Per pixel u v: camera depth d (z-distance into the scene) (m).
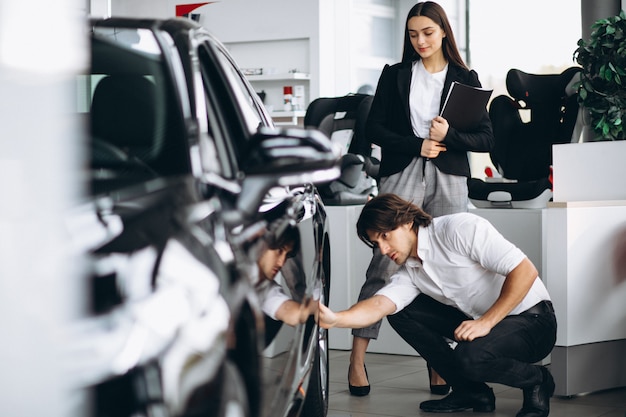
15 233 1.35
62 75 1.33
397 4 12.40
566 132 6.65
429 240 3.80
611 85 5.64
